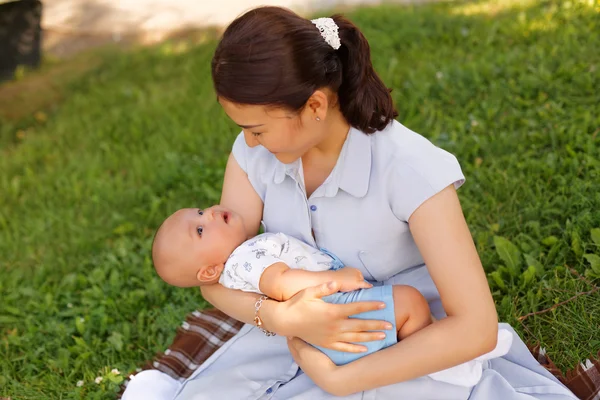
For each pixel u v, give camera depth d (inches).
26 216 164.4
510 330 91.6
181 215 90.1
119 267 137.3
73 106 228.1
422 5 238.1
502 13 209.8
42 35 287.1
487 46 188.9
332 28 68.9
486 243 120.9
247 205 89.7
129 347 118.0
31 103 237.0
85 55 273.6
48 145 199.9
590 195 121.9
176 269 88.3
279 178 82.4
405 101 171.8
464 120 159.6
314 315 73.9
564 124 143.6
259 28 65.4
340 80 70.6
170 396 95.0
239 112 67.9
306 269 81.9
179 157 171.3
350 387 74.3
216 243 86.4
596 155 132.3
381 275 83.4
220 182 156.6
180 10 306.3
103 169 179.8
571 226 116.7
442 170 73.4
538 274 111.0
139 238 147.8
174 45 266.7
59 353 116.6
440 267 72.6
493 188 133.0
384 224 77.9
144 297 127.2
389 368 72.5
